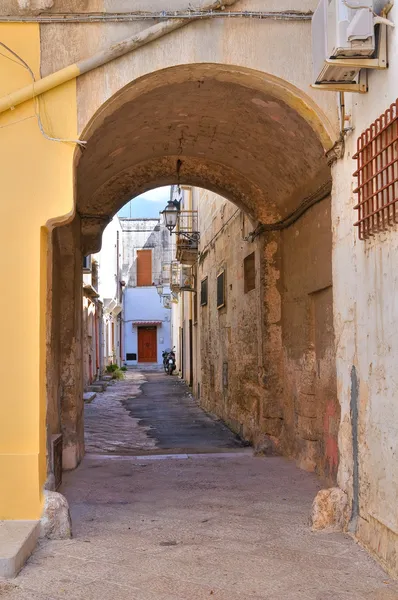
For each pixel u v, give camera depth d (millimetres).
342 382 5699
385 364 4656
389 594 4113
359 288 5250
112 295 34312
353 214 5422
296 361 8766
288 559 4805
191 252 20219
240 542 5234
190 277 22797
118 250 41938
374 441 4891
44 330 5621
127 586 4301
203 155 9445
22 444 5336
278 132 7281
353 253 5410
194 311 22953
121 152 8789
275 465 8633
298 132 6902
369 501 5008
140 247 51031
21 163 5535
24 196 5516
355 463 5359
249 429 11680
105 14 5613
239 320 12773
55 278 8094
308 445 8156
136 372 43688
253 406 11227
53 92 5574
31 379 5391
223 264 14914
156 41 5656
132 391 26219
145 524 5805
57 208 5523
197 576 4480
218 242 15711
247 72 5777
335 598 4074
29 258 5484
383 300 4691
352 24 4449
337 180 5820
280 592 4188
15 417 5352
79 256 9492
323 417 7664
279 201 9320
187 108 7445
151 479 7859
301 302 8500
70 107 5578
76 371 8859
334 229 5898
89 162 8234
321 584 4312
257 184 9391
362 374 5180
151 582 4371
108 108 5750
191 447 11570
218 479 7793
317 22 5027
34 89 5477
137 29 5645
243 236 12094
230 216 13750
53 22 5609
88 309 26125
